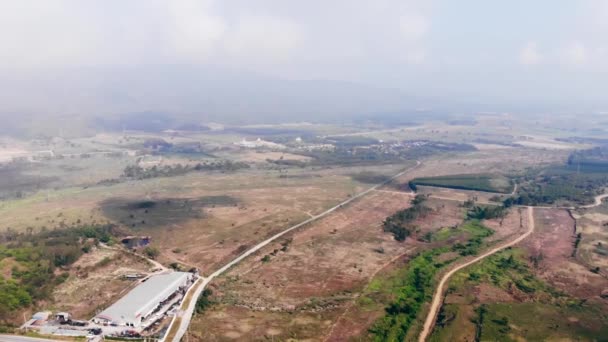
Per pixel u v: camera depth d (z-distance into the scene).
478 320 125.81
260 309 131.88
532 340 116.44
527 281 154.00
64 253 162.00
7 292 132.00
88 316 125.62
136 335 115.00
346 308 133.12
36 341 110.38
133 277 152.12
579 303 137.75
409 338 116.62
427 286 148.12
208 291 141.38
